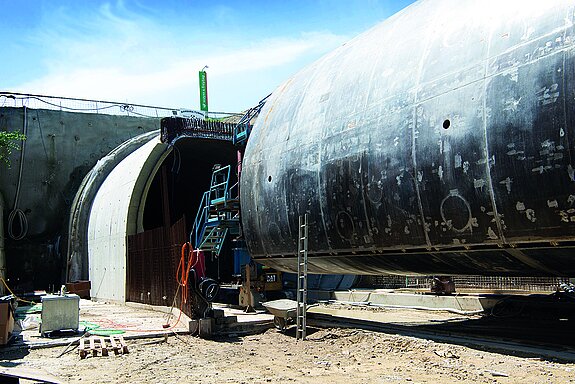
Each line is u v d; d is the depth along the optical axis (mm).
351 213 11453
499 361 8766
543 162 8086
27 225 32875
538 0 8766
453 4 10703
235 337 13047
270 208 14094
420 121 9914
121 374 8852
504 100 8594
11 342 11805
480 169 8906
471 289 22453
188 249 14539
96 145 35406
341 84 12484
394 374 8430
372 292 21984
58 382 7301
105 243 24734
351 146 11359
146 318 16422
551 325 12773
